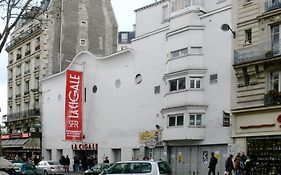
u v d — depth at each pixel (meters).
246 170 23.58
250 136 25.48
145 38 34.91
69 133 40.53
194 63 29.28
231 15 27.75
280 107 23.70
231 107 26.94
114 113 37.91
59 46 53.28
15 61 60.81
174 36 30.92
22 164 32.09
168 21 33.22
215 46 28.56
